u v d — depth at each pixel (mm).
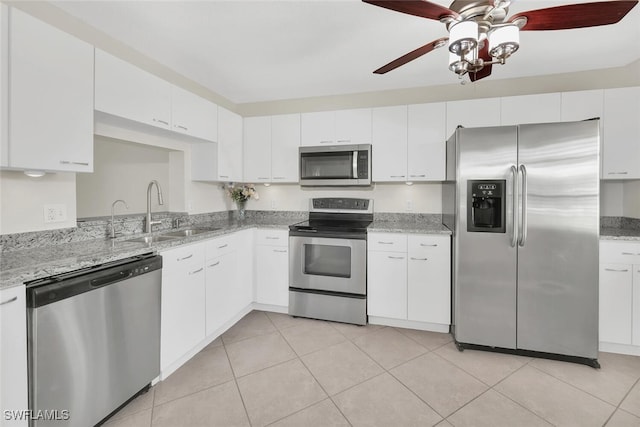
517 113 2533
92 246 1780
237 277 2717
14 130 1332
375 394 1761
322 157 3021
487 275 2213
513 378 1911
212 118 2760
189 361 2111
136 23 1916
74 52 1576
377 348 2295
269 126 3225
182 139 2686
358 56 2369
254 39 2113
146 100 2035
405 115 2824
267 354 2209
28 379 1204
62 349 1296
